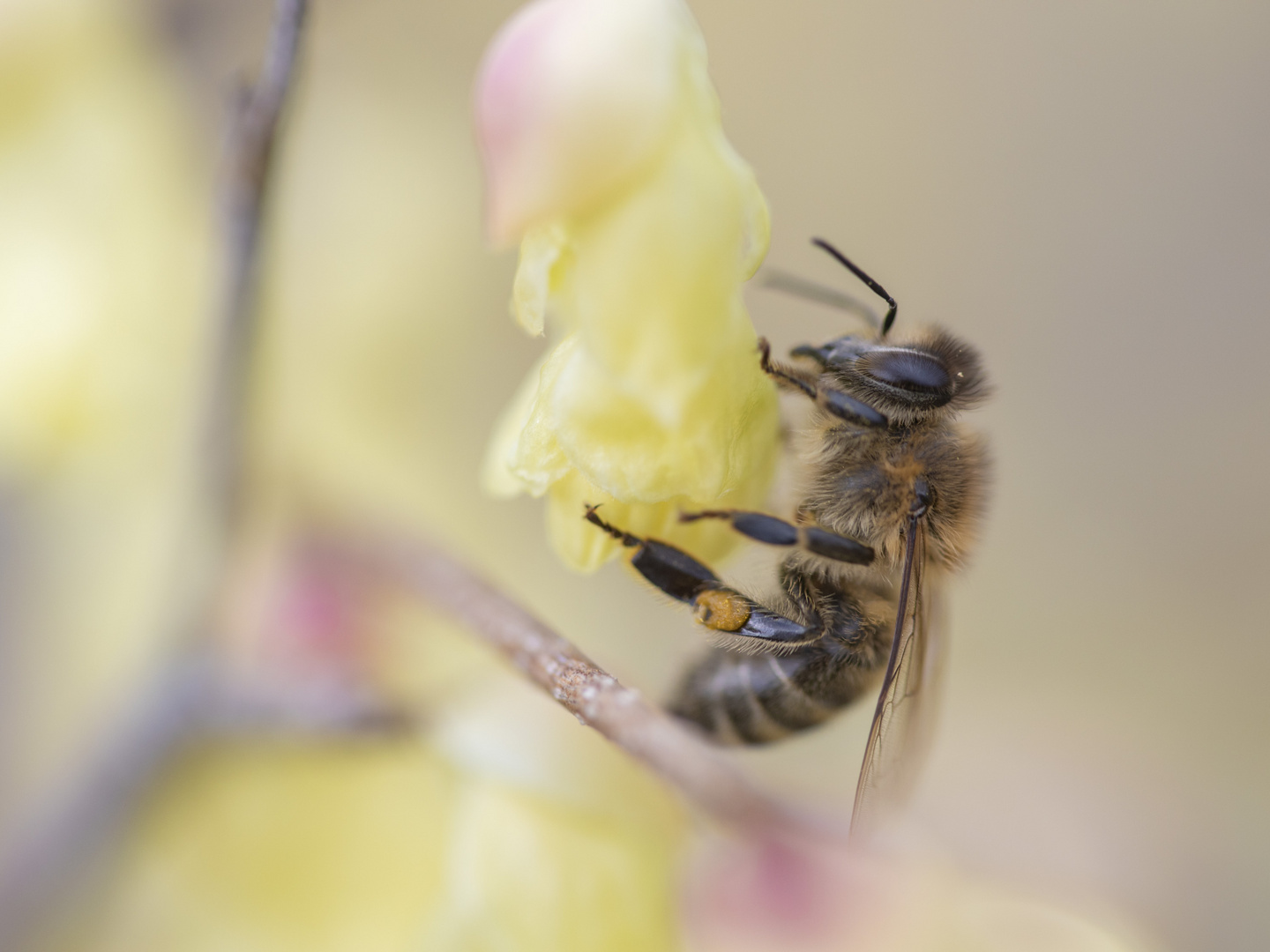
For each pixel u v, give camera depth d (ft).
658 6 0.27
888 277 0.50
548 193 0.26
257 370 0.32
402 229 0.39
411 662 0.34
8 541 0.37
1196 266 0.51
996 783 0.41
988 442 0.33
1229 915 0.41
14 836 0.36
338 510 0.36
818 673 0.31
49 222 0.36
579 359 0.27
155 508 0.36
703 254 0.26
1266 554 0.49
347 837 0.34
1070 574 0.48
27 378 0.36
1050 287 0.51
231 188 0.30
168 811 0.33
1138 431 0.50
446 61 0.42
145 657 0.36
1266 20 0.51
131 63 0.36
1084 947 0.34
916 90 0.50
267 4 0.37
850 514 0.32
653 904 0.31
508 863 0.31
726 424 0.27
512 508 0.39
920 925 0.35
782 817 0.32
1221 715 0.46
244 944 0.34
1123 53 0.51
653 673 0.39
